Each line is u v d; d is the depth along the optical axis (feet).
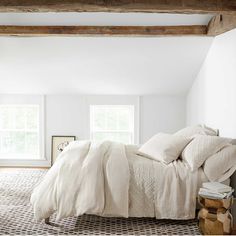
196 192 11.68
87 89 21.22
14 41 16.74
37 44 16.94
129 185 11.73
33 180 18.13
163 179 11.73
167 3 11.29
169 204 11.59
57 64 18.53
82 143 13.71
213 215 10.71
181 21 15.23
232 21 12.32
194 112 19.90
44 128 21.97
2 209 13.37
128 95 21.75
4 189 16.30
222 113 14.75
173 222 12.15
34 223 11.93
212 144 12.19
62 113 21.90
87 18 14.98
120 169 11.76
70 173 11.57
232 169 11.93
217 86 15.48
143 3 11.26
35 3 11.21
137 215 11.67
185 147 13.14
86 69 18.99
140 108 21.81
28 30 15.53
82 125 21.93
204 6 11.35
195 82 19.67
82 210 11.03
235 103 13.11
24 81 20.42
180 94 21.65
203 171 12.01
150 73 19.33
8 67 18.84
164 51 17.31
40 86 20.95
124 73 19.36
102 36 15.87
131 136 22.18
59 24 15.48
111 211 11.46
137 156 13.44
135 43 16.81
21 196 15.16
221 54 14.87
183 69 18.85
